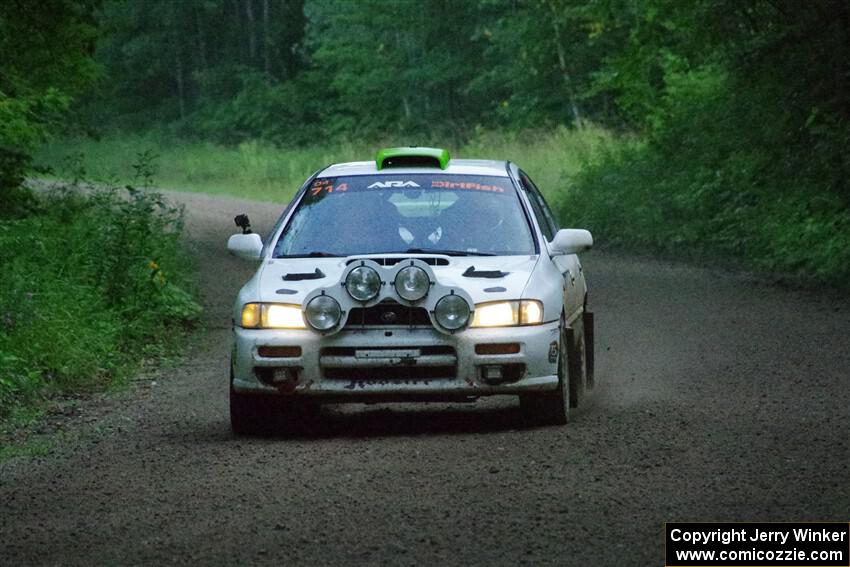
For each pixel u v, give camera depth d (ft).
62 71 207.92
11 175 175.42
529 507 67.67
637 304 167.63
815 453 79.92
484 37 534.37
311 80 631.15
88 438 96.58
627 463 78.33
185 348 145.28
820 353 124.77
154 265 158.40
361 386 88.58
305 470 78.84
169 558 60.13
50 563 60.03
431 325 88.38
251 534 63.93
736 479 73.36
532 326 89.15
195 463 83.20
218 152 572.51
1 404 107.86
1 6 196.65
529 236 97.19
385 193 100.22
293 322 89.51
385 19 546.67
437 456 81.76
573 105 434.71
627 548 59.72
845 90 199.82
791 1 202.80
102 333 135.13
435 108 557.33
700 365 120.06
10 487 79.41
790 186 221.87
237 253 98.07
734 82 222.89
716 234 236.63
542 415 91.56
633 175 282.77
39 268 147.54
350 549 60.59
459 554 59.21
